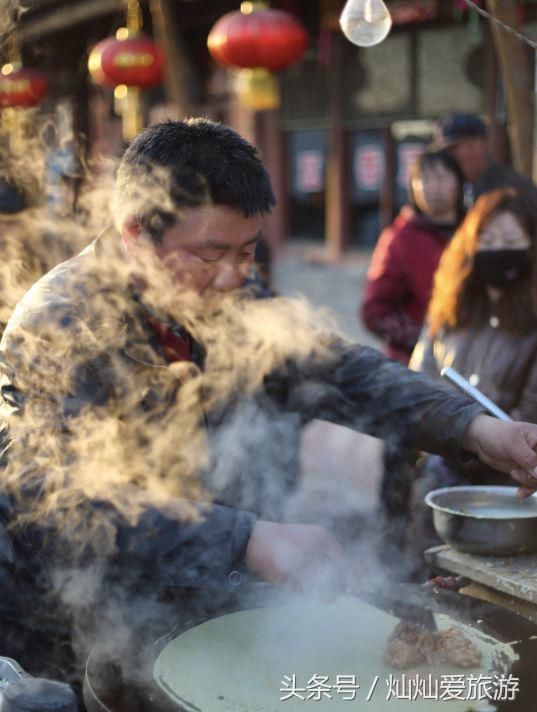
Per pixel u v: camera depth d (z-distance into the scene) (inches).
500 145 248.4
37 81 200.4
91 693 48.4
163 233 54.8
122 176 56.9
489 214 91.7
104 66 208.4
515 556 63.9
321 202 323.3
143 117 263.4
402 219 135.8
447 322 97.6
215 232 53.9
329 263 316.2
